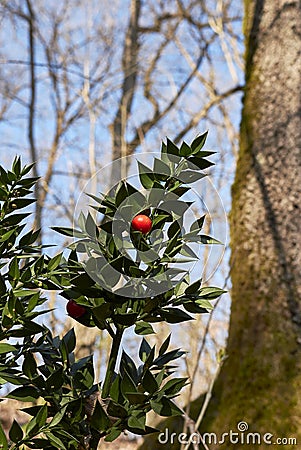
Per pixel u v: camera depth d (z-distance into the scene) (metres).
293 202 3.72
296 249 3.63
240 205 3.88
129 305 0.96
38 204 7.11
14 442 0.89
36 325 0.93
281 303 3.52
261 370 3.35
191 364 3.29
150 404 0.89
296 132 3.86
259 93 4.07
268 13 4.23
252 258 3.69
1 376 0.93
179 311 0.94
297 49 4.04
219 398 3.40
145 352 1.05
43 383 0.94
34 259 1.02
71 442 0.92
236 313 3.61
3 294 0.94
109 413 0.91
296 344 3.38
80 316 0.97
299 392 3.23
